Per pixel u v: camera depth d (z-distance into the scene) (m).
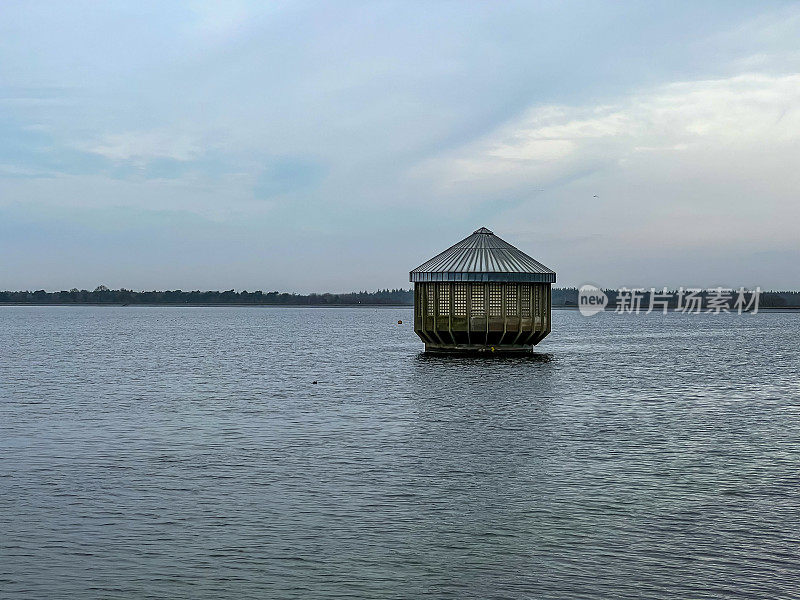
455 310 82.94
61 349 118.75
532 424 44.50
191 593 20.33
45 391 62.31
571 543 23.86
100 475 32.00
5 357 101.56
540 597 20.16
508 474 32.16
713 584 20.91
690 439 39.94
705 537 24.38
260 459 35.06
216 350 116.69
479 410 49.78
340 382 67.81
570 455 35.91
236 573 21.58
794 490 29.69
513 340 83.00
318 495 28.89
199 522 25.70
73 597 20.08
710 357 100.88
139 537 24.28
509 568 21.95
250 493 29.14
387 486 30.17
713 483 30.73
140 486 30.19
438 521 25.86
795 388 64.44
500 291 82.12
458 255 84.19
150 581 21.05
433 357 84.81
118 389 63.69
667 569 21.88
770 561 22.42
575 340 146.75
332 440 39.62
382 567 22.00
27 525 25.36
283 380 70.50
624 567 22.02
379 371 77.69
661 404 53.44
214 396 58.53
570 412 49.16
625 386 64.44
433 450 37.03
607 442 39.09
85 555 22.81
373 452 36.59
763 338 159.88
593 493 29.19
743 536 24.47
